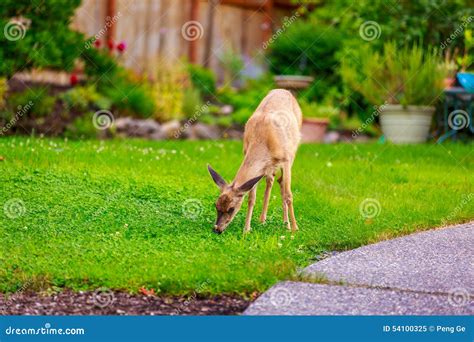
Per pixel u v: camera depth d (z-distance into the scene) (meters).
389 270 6.27
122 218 7.49
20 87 12.85
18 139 11.01
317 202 8.31
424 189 8.90
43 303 5.64
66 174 8.66
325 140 13.66
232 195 7.04
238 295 5.83
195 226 7.38
